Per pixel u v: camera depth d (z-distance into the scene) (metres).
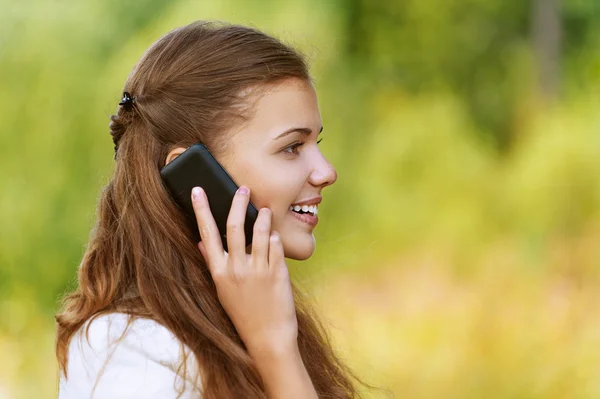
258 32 2.40
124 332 2.10
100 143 9.04
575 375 8.66
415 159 11.16
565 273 10.39
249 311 2.21
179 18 9.19
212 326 2.21
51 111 9.03
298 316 2.88
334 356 2.92
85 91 9.09
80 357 2.12
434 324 9.84
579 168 10.84
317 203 2.40
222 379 2.11
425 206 10.94
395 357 9.36
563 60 13.73
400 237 10.82
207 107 2.31
